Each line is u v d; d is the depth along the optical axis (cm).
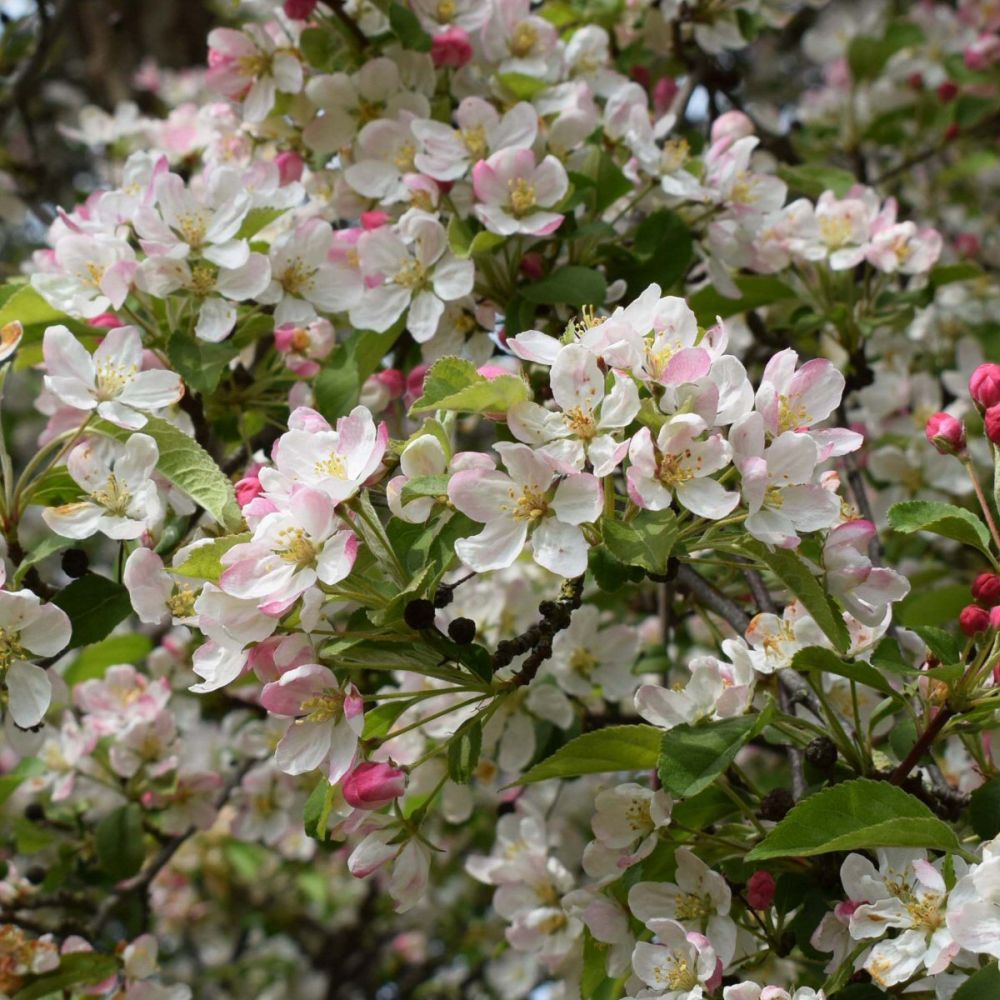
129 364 111
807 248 126
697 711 107
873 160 180
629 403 102
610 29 135
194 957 195
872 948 103
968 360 137
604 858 109
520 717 120
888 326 130
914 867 103
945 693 106
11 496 109
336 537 101
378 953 206
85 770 129
